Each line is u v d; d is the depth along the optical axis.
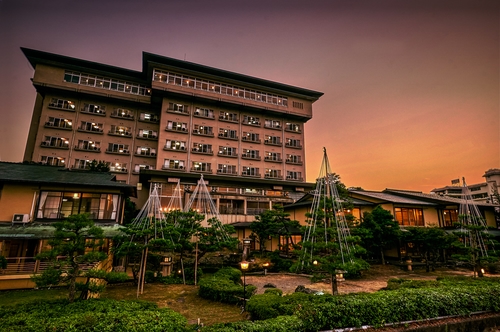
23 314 7.65
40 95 40.47
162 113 40.34
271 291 11.41
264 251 29.66
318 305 8.34
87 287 9.67
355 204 27.64
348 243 12.30
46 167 21.61
